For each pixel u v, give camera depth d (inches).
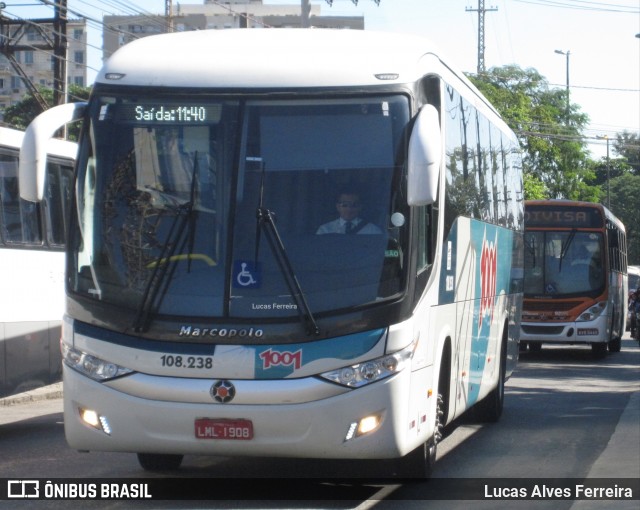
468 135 437.1
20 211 490.3
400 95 316.5
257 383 298.8
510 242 591.5
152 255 309.4
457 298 398.0
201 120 315.6
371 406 299.1
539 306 1032.8
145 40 342.0
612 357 1118.4
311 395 298.0
